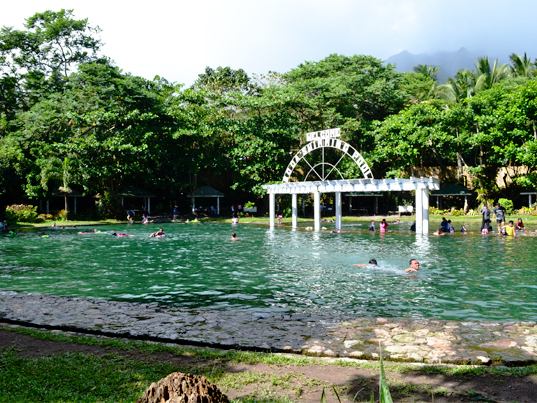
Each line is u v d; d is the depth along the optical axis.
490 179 54.69
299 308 9.84
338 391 5.05
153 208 61.59
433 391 5.00
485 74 57.34
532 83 41.84
